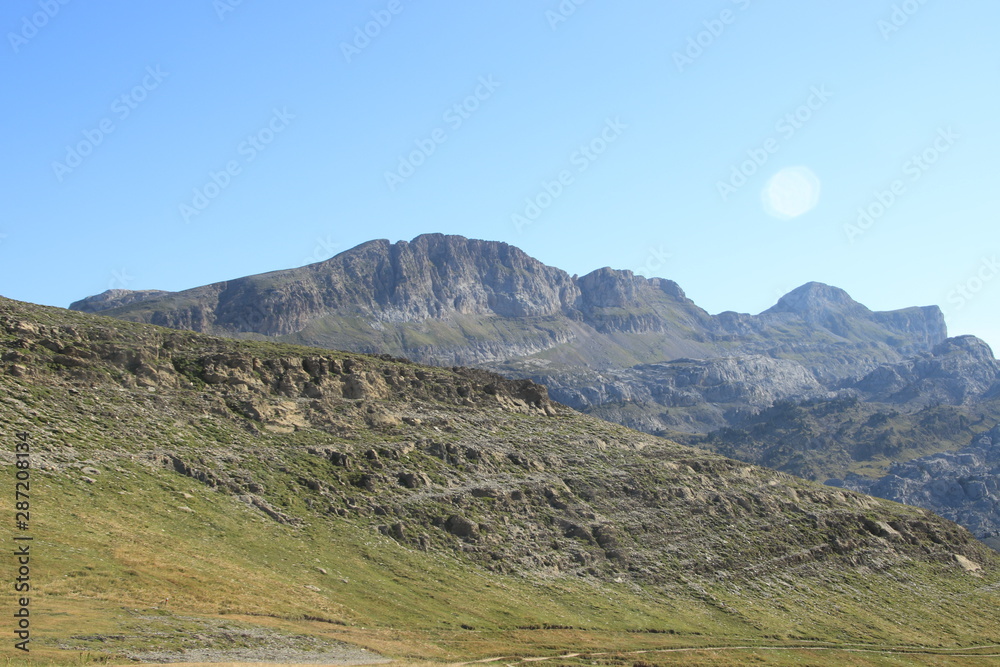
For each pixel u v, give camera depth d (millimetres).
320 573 85375
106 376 110312
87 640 52812
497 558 107250
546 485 128375
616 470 142125
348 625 73625
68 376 106688
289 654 60219
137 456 94312
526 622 89875
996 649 121625
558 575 109250
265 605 71375
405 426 132125
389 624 77938
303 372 133375
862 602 130625
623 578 114438
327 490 105875
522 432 146625
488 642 79438
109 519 77812
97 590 63344
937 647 117938
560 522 121500
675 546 127062
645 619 102625
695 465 154875
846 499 170000
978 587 151625
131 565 69750
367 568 91375
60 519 73562
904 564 150250
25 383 100312
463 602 90438
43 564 64312
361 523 102438
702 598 115625
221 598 69562
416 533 105062
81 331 120438
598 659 81062
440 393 150625
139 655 52375
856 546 149125
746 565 129500
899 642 117188
